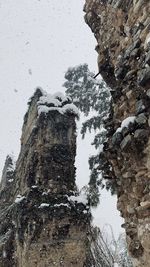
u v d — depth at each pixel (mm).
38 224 8672
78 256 8742
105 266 9930
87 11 7504
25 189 9445
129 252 4391
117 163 4852
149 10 4672
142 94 4285
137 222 4273
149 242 3922
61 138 10039
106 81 6535
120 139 4426
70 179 9695
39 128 10109
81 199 9391
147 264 3953
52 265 8414
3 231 9969
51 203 9000
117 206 4879
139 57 4727
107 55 6359
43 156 9672
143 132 4082
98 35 7125
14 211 9398
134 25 5109
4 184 13047
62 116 10375
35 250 8453
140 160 4176
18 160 11781
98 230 10109
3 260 9297
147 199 4043
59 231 8766
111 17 6195
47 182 9336
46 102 10508
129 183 4484
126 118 4434
